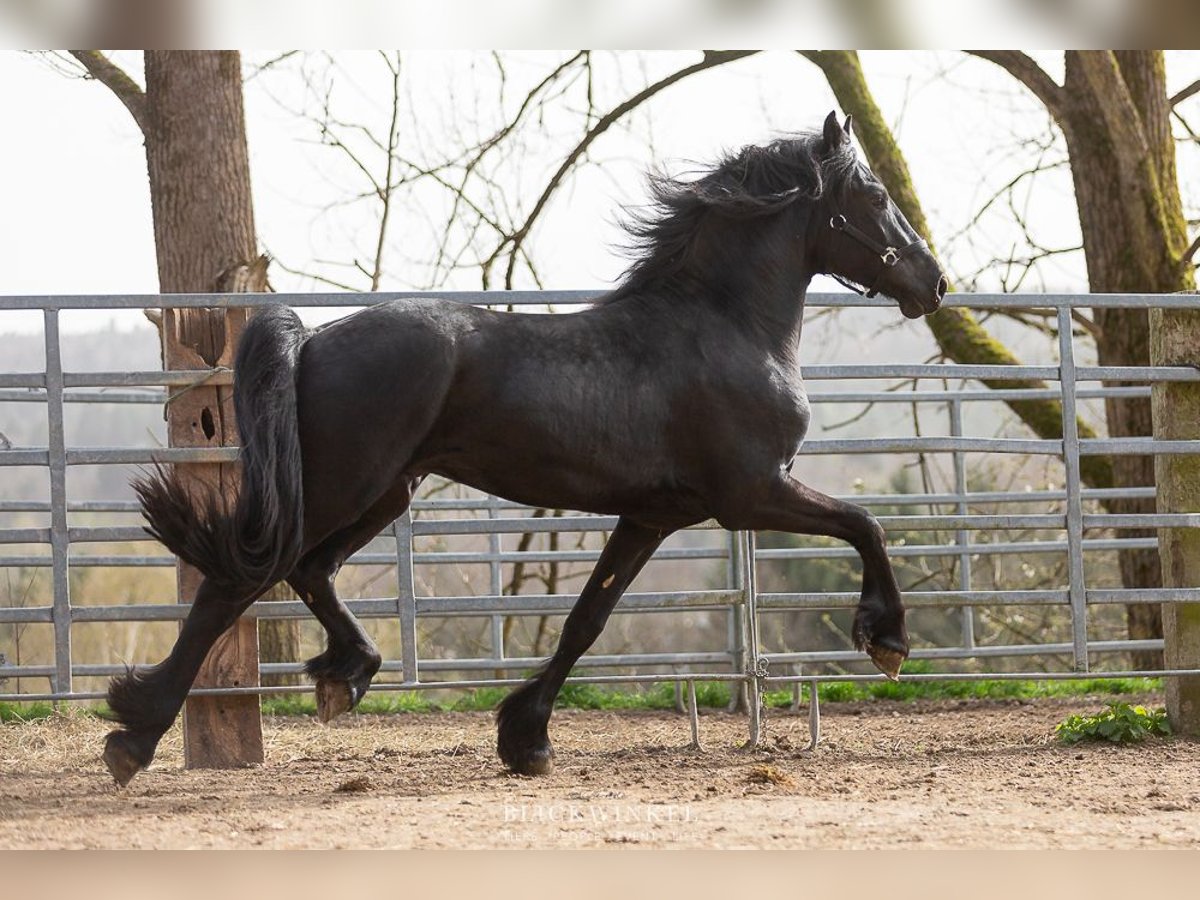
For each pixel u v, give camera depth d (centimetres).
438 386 802
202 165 1662
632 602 1095
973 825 726
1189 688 1143
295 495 776
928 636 2694
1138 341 1950
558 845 664
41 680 2073
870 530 906
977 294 1098
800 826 720
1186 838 691
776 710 1437
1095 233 1997
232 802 816
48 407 1005
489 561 1421
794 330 941
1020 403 2102
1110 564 2556
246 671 1030
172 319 1032
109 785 902
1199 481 1159
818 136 985
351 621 891
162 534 776
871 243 962
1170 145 2059
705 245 918
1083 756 1038
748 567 1101
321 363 796
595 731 1291
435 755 1109
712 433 869
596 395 836
